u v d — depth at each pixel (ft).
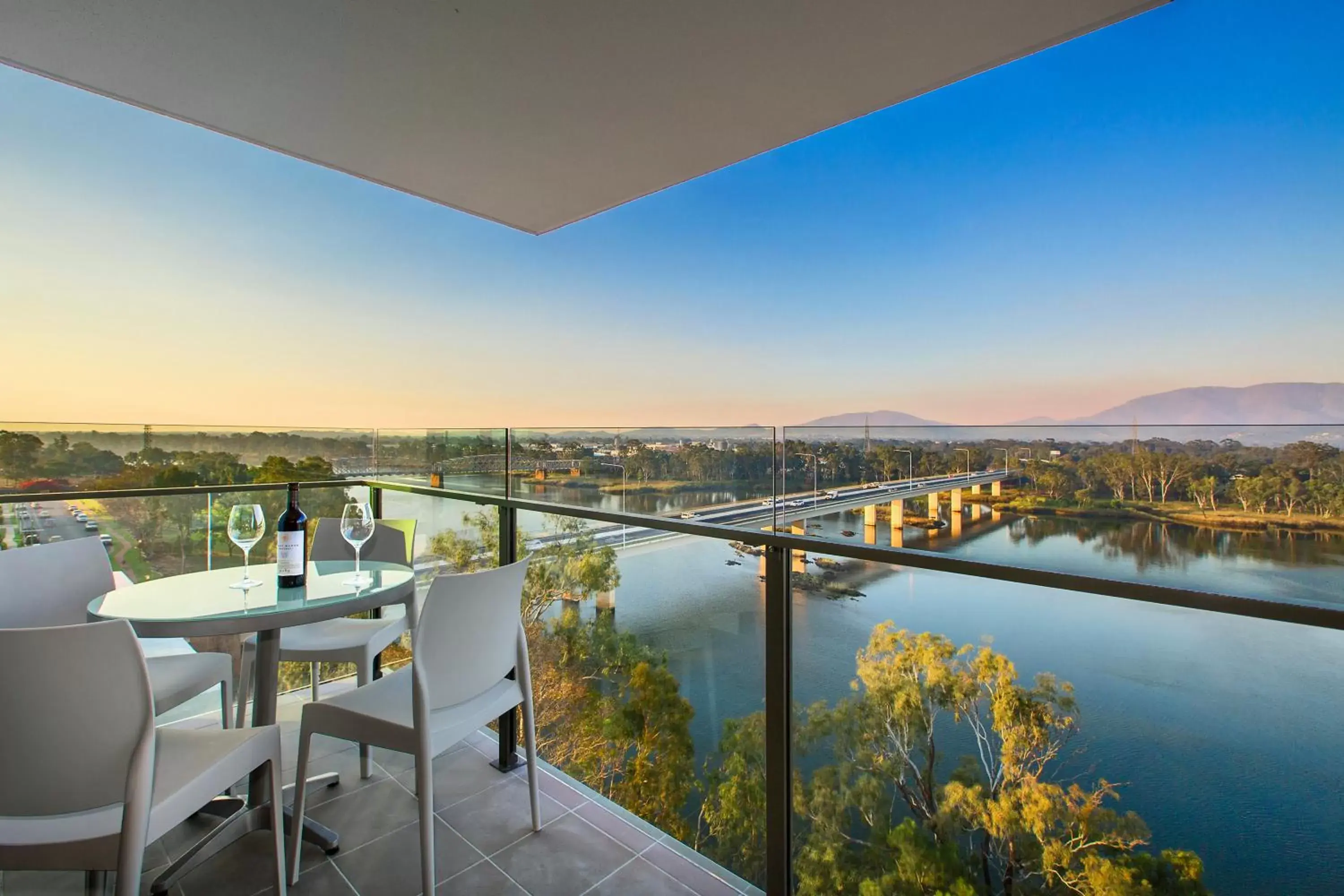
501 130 6.91
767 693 5.49
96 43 5.33
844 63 5.73
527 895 5.49
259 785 6.33
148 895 5.34
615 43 5.42
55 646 3.63
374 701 5.67
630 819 6.61
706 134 7.01
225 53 5.50
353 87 6.07
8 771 3.72
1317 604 2.96
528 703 6.33
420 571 10.17
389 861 5.89
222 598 5.94
